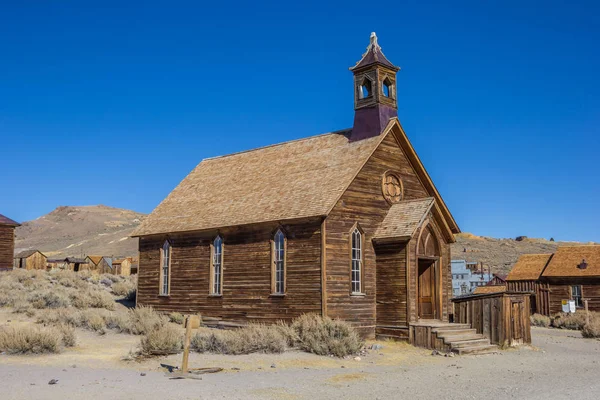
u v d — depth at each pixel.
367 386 15.37
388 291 26.42
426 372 18.25
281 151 33.47
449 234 28.55
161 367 17.39
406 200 28.25
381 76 29.48
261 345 21.03
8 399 12.09
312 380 16.05
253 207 28.95
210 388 14.21
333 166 28.28
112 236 155.88
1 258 53.78
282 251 26.94
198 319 16.41
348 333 22.55
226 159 37.22
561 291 48.56
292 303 25.98
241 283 28.38
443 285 28.34
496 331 25.34
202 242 30.91
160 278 33.03
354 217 26.56
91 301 34.22
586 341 31.67
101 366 17.39
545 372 18.84
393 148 29.17
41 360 18.12
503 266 96.56
